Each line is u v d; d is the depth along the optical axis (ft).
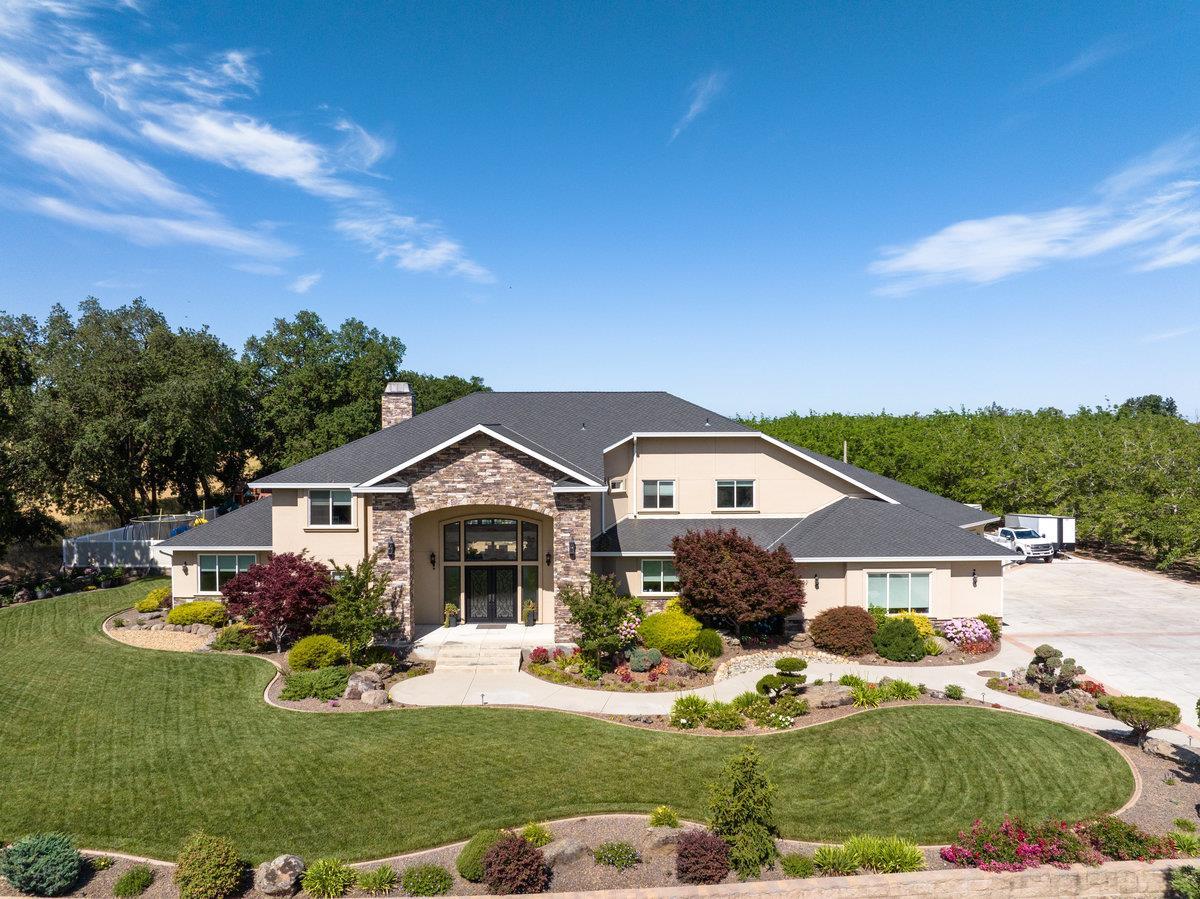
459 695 70.90
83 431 141.79
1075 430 189.67
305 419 206.80
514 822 46.73
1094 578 128.67
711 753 57.21
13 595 112.78
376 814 47.70
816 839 45.34
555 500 85.56
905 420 229.04
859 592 89.45
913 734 60.64
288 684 70.59
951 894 40.52
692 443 101.60
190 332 179.93
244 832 45.44
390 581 85.97
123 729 61.62
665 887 39.83
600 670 77.92
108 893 39.40
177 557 99.86
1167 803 49.52
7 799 49.44
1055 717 65.16
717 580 82.94
